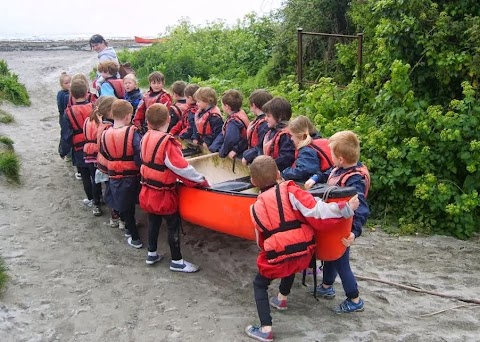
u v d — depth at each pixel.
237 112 5.28
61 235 5.36
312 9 9.93
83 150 5.83
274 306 4.04
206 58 14.21
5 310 4.01
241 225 4.30
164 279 4.53
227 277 4.55
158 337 3.75
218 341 3.68
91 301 4.20
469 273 4.70
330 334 3.71
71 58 16.92
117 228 5.55
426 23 6.43
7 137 8.15
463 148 5.61
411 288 4.35
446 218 5.59
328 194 3.52
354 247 5.20
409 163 5.82
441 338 3.66
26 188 6.51
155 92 6.36
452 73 6.22
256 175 3.59
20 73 14.34
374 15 7.54
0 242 5.12
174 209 4.52
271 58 11.88
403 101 6.05
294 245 3.46
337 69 9.20
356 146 3.75
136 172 4.82
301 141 4.14
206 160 5.46
